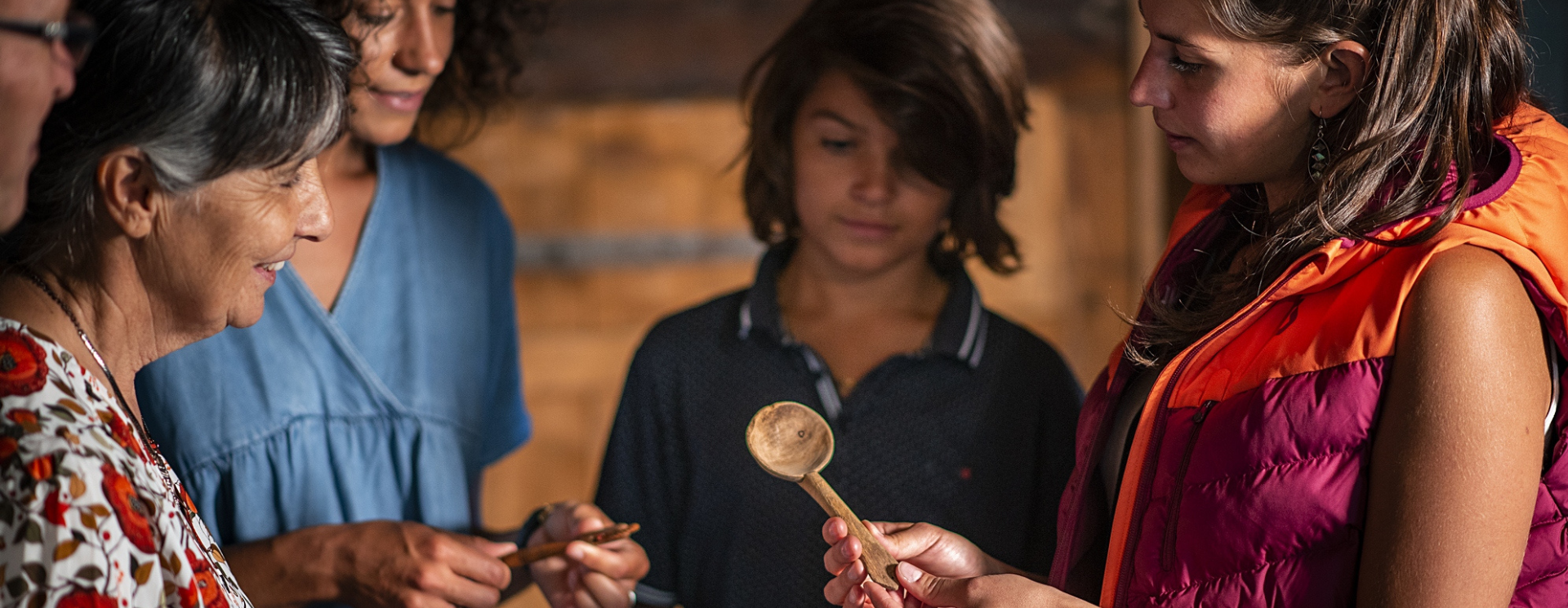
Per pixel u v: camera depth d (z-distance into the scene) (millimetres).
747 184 1792
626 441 1750
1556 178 1236
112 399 1206
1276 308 1286
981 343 1688
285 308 1674
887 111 1621
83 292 1227
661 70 2973
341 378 1703
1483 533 1177
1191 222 1442
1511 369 1182
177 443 1635
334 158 1729
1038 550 1664
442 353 1775
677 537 1732
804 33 1688
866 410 1664
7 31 1087
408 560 1587
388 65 1615
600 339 3119
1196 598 1281
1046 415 1687
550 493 3178
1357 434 1221
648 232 3074
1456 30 1225
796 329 1735
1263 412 1249
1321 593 1238
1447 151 1224
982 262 1750
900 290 1724
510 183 3016
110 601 1133
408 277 1758
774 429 1470
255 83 1192
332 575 1601
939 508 1648
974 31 1658
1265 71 1249
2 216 1108
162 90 1170
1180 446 1302
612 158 3023
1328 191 1242
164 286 1241
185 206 1213
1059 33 2793
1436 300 1192
